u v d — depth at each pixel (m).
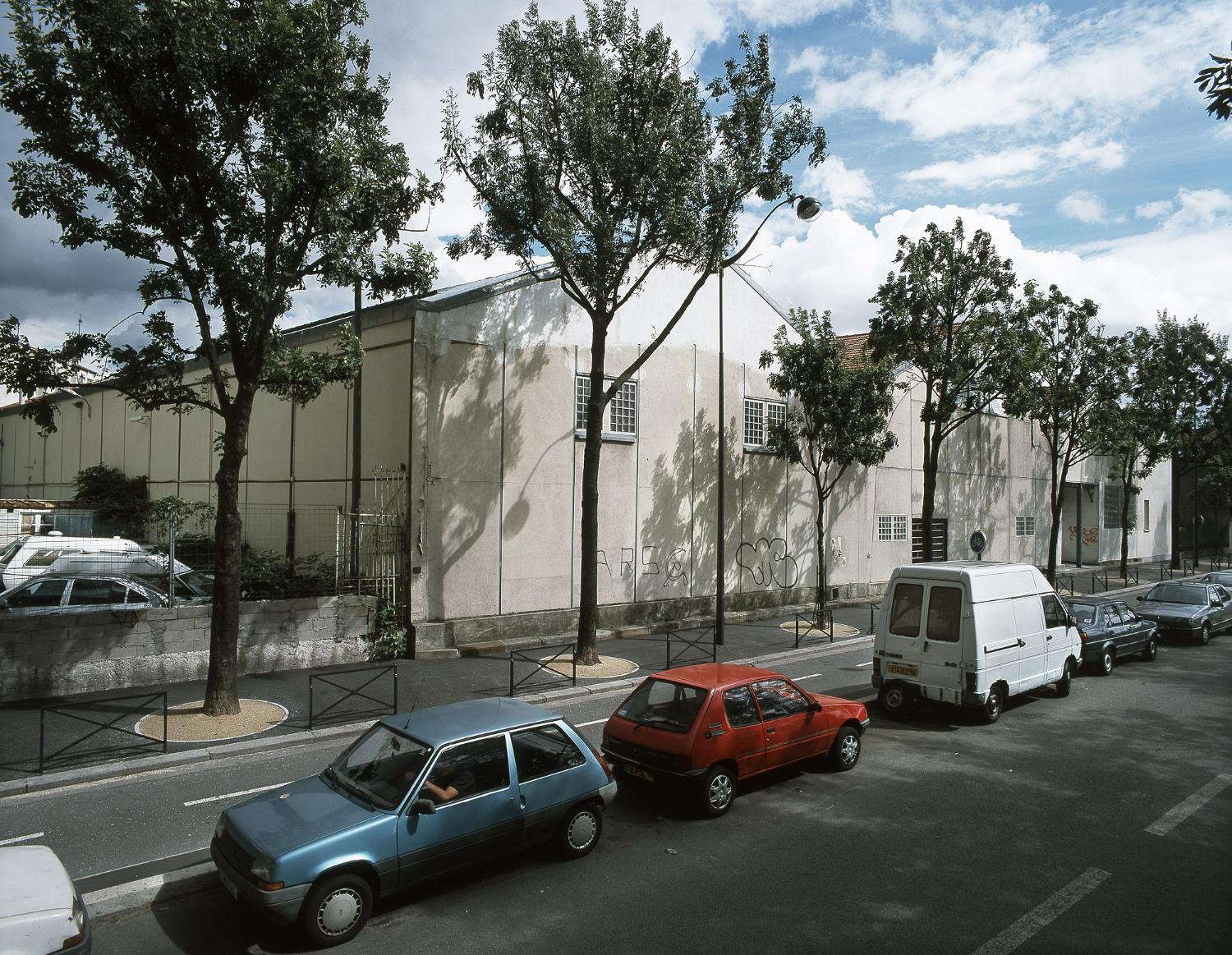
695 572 21.89
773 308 24.30
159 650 13.47
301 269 11.56
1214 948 5.80
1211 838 7.94
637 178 14.77
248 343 11.57
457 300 17.22
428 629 16.41
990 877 7.00
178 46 9.70
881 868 7.18
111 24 9.48
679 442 21.52
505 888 6.74
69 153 10.23
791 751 9.33
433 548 16.75
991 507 34.53
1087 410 32.00
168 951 5.75
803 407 23.19
